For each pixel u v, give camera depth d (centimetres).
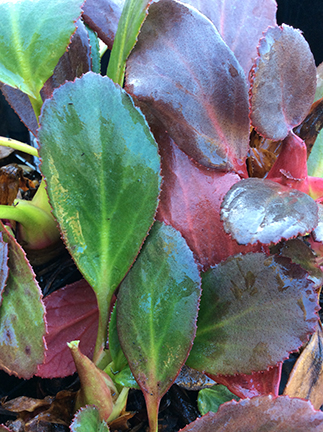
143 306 22
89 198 22
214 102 24
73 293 27
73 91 21
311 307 21
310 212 21
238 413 19
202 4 28
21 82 23
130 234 22
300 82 24
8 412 25
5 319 21
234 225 20
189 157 24
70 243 22
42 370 25
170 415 26
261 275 22
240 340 22
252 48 28
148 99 23
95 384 21
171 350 21
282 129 24
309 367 24
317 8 41
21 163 40
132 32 22
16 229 31
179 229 24
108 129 21
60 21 23
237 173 25
